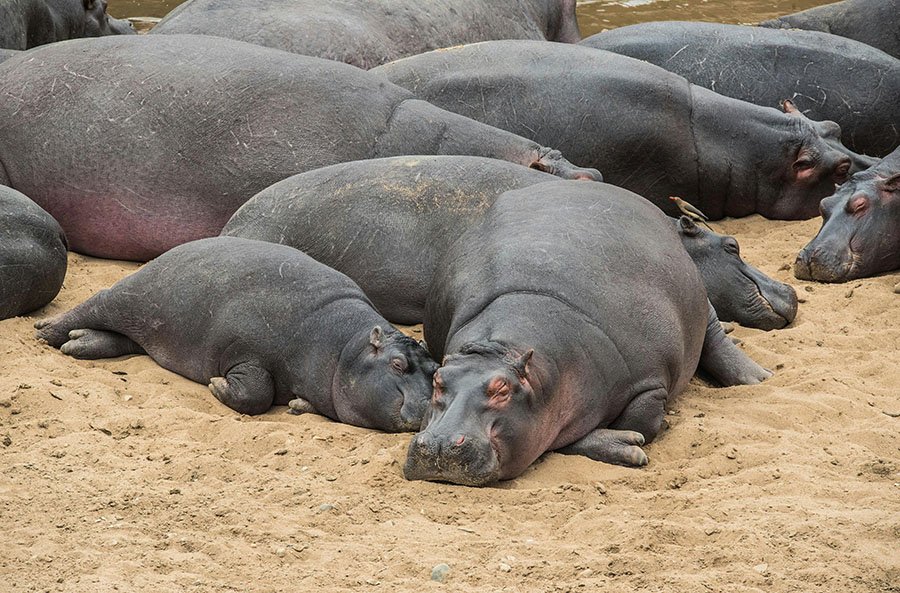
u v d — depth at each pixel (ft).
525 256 98.94
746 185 159.33
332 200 120.57
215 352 104.68
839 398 105.50
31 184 135.85
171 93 135.13
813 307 129.70
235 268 106.73
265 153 133.80
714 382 114.32
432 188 119.65
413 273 117.70
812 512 84.17
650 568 76.38
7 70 139.95
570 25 215.10
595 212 105.60
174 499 84.33
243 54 139.13
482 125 140.05
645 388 97.09
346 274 118.62
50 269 118.11
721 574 75.56
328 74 138.62
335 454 93.71
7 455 90.17
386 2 179.83
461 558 77.51
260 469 90.38
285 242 120.26
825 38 176.76
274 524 81.56
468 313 96.84
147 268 110.52
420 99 143.02
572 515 84.48
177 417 98.48
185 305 106.73
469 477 85.97
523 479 90.63
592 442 94.79
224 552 77.30
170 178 133.59
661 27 178.29
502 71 153.17
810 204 161.07
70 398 99.96
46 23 180.65
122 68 136.98
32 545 77.51
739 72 172.45
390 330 101.96
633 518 83.66
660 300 100.27
